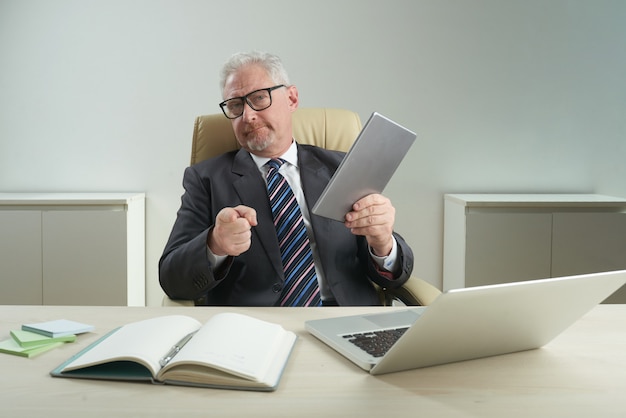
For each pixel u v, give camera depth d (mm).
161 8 2930
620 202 2645
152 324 923
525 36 2990
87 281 2639
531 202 2639
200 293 1383
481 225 2648
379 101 2996
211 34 2947
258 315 1126
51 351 898
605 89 3025
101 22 2932
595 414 686
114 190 3006
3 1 2904
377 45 2971
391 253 1488
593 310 1152
